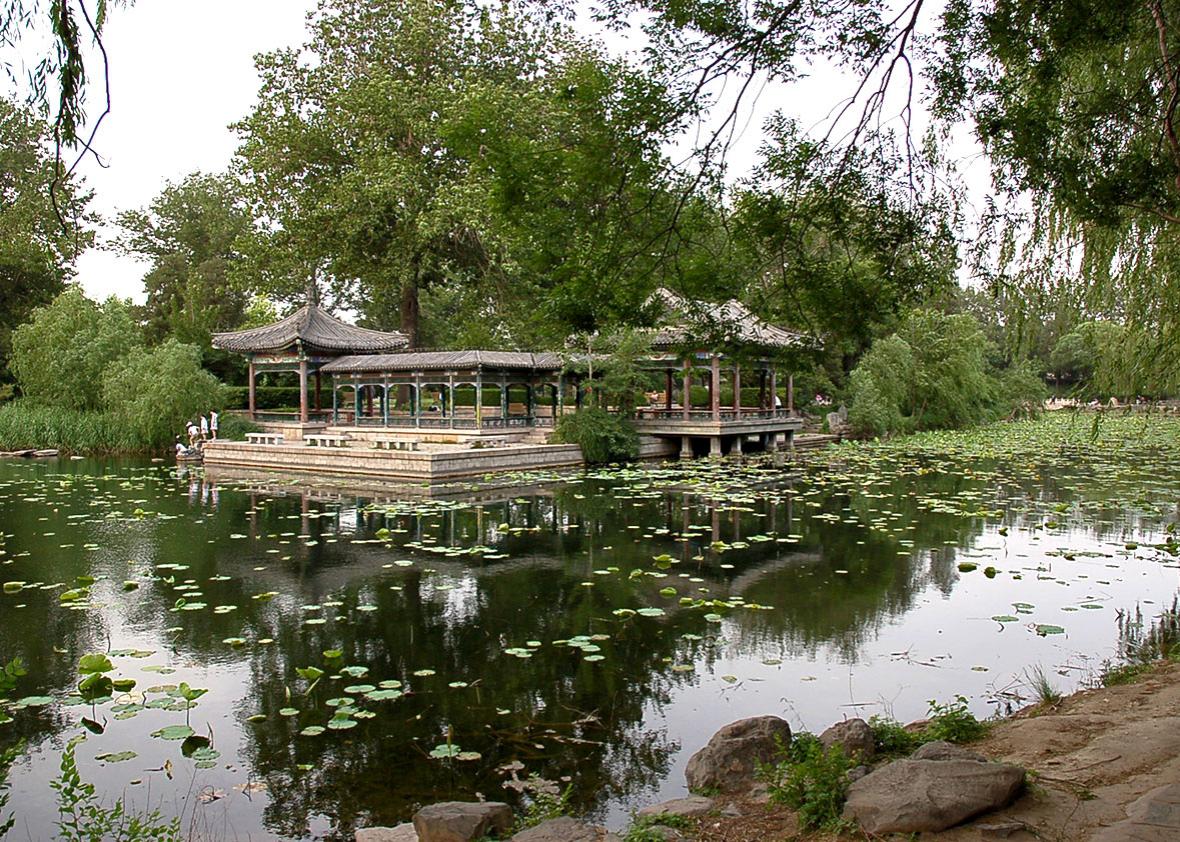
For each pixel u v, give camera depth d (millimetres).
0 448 31578
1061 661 7926
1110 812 3908
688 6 5418
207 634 8930
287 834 5051
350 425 31562
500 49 32812
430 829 4402
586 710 6895
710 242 7047
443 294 50094
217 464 26609
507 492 20188
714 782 5266
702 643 8578
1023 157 6211
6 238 33938
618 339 26625
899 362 36062
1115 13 6008
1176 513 16391
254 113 33125
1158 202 6504
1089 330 11969
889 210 6387
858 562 12289
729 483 21078
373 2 33156
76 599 10289
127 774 5840
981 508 17156
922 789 3932
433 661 8086
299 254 32812
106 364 32188
